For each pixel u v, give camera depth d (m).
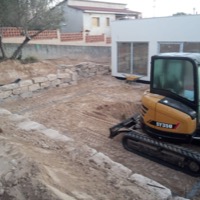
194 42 10.89
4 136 5.37
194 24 10.67
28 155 4.07
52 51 17.30
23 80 10.80
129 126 6.80
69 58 17.80
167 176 5.18
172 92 5.29
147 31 12.45
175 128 5.13
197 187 4.83
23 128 6.61
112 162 4.96
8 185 3.22
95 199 3.36
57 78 12.07
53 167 4.10
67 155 5.16
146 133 5.88
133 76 13.47
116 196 3.66
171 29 11.49
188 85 4.98
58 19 14.02
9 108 9.32
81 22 28.33
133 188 3.99
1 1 11.40
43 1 13.06
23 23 12.85
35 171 3.51
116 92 11.64
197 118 5.05
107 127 7.69
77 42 20.56
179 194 4.62
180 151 5.13
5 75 11.55
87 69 14.20
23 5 12.29
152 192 3.99
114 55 14.45
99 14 29.53
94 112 8.93
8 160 3.80
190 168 5.18
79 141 6.64
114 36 14.12
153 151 5.73
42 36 17.44
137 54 13.35
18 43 15.30
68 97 10.77
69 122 7.98
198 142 5.32
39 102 10.07
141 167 5.49
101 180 4.14
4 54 13.56
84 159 5.01
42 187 3.12
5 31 15.19
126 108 9.56
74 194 3.29
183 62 4.92
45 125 7.69
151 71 5.53
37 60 14.64
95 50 20.48
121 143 6.60
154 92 5.66
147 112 5.58
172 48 11.79
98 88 12.34
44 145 5.54
